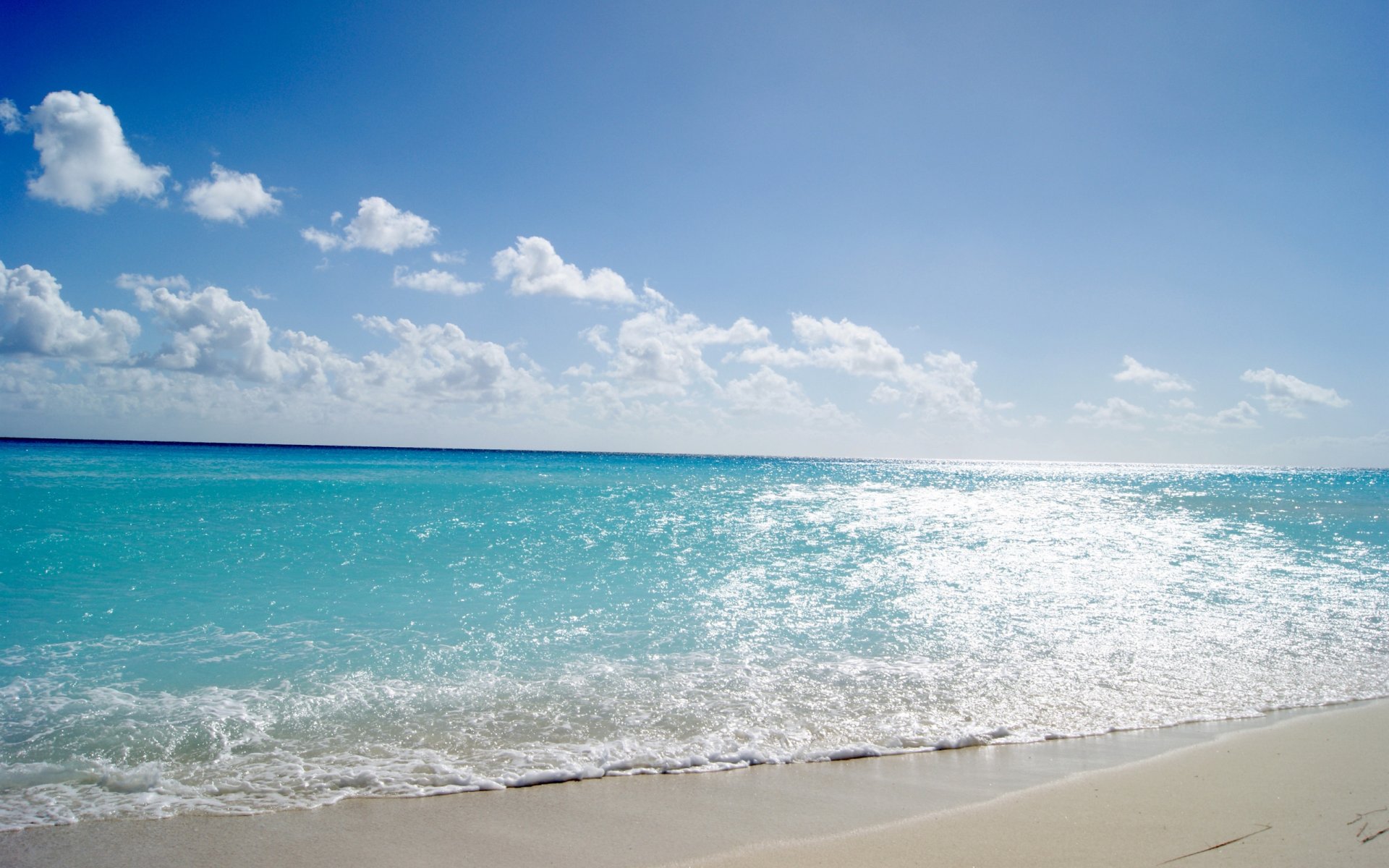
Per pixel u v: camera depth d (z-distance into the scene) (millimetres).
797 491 47094
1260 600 13945
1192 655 10016
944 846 4695
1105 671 9266
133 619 11281
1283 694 8445
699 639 10688
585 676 8859
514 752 6551
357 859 4625
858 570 16891
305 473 49344
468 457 126188
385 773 6074
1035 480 84000
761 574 16109
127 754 6422
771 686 8539
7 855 4648
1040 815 5184
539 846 4797
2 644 9898
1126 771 6078
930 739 6973
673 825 5129
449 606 12477
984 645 10445
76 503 26031
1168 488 63312
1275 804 5297
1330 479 98062
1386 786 5645
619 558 17859
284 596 12977
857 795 5672
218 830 5051
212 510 25250
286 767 6184
